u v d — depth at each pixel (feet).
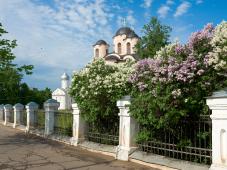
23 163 31.78
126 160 32.19
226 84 24.99
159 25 153.58
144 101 28.71
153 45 136.77
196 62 25.54
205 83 25.45
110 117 38.68
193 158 26.63
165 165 27.27
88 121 42.16
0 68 55.57
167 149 28.45
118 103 34.06
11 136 56.44
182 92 26.14
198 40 26.21
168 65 26.91
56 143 46.78
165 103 26.45
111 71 40.14
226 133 22.17
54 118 53.11
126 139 32.96
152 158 29.27
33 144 45.83
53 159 33.91
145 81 29.17
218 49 22.77
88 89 39.06
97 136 40.50
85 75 40.14
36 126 62.44
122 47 180.04
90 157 34.91
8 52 54.90
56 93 205.26
